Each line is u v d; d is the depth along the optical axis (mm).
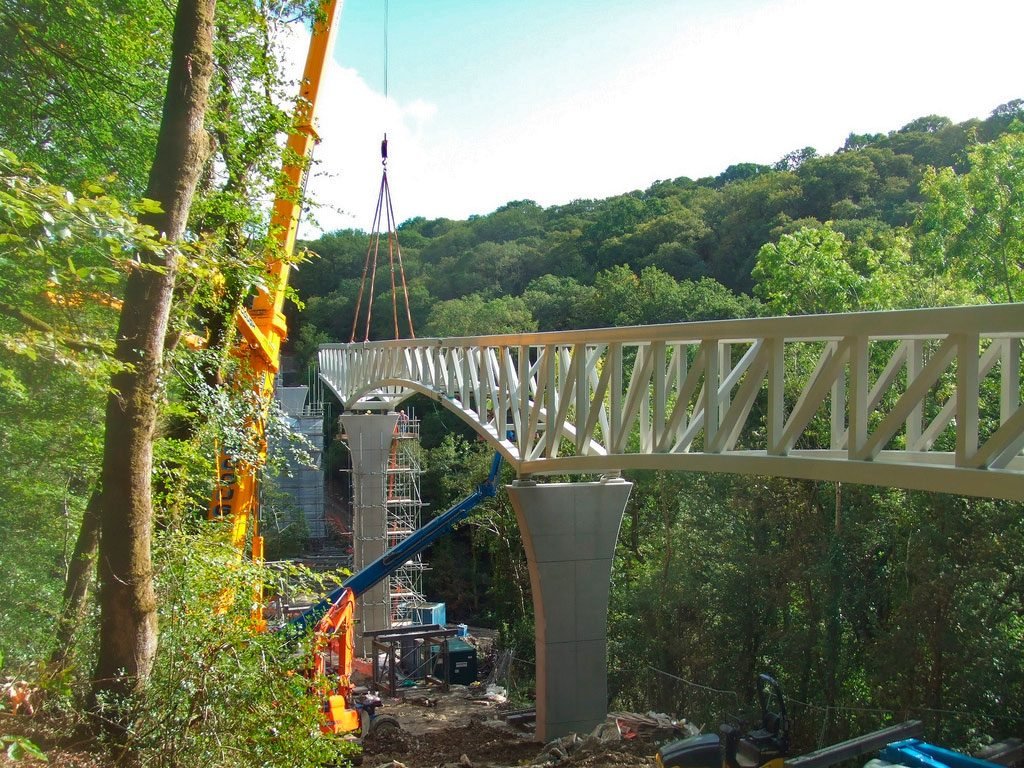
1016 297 26516
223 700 8141
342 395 43438
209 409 12570
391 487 56156
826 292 30969
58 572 11617
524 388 17719
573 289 71562
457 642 34969
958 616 20938
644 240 73812
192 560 10086
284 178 14227
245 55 13742
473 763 18594
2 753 5996
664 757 12688
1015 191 26391
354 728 18922
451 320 73438
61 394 10375
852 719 23672
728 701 27641
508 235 97250
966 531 21125
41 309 9391
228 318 13664
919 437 10867
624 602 33906
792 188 61406
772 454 10766
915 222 30734
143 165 13289
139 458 8656
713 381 11891
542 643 20047
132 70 12453
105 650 8367
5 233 6297
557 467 16219
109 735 7883
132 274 8828
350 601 20469
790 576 26703
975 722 20391
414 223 122562
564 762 17672
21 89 11141
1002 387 9242
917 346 10469
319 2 14852
